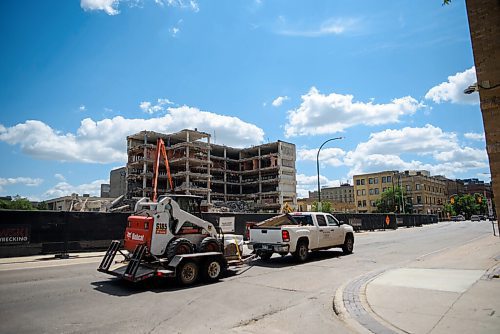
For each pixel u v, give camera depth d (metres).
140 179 82.19
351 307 6.33
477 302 6.05
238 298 7.54
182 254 9.12
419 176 105.38
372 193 111.88
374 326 5.27
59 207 86.75
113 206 33.38
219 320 5.99
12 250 14.88
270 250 12.80
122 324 5.76
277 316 6.21
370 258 14.03
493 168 7.92
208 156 87.12
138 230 9.50
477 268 9.47
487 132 8.07
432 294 6.76
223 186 94.06
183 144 80.50
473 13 8.54
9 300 7.35
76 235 16.69
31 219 15.50
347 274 10.43
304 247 13.22
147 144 79.81
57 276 10.29
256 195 92.75
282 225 14.63
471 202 113.62
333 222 15.42
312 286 8.77
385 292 7.14
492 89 8.08
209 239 9.88
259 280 9.60
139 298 7.54
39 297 7.62
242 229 23.61
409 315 5.61
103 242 17.50
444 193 122.56
